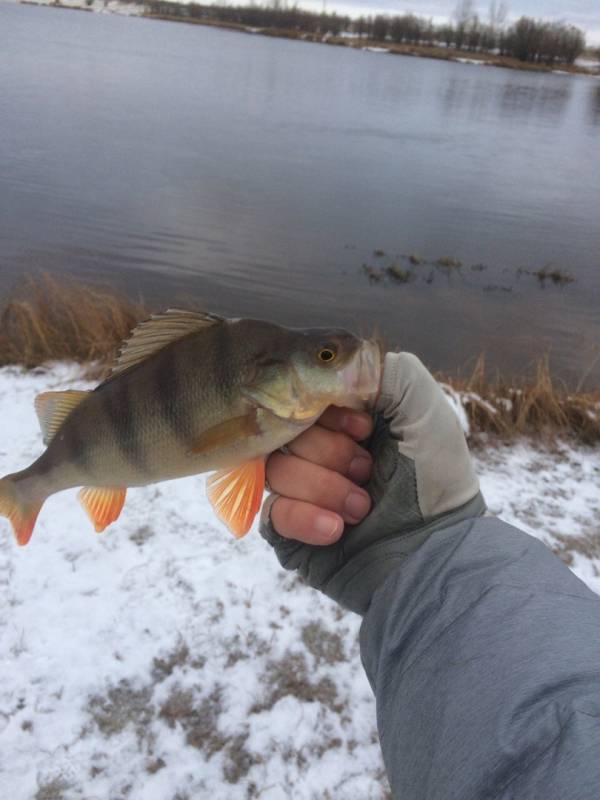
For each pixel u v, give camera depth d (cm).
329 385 32
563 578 23
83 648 64
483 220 316
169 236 254
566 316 208
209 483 35
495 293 224
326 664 64
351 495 32
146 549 76
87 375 113
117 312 125
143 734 57
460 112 766
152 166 365
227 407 33
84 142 404
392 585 27
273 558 76
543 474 96
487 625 22
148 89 667
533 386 116
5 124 425
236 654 65
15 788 53
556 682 19
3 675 61
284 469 33
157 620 67
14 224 251
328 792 54
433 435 32
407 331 189
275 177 369
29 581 71
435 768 20
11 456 90
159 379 34
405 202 339
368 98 811
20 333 123
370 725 59
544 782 17
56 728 57
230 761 56
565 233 304
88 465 36
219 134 478
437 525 32
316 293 213
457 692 21
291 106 674
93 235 248
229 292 209
